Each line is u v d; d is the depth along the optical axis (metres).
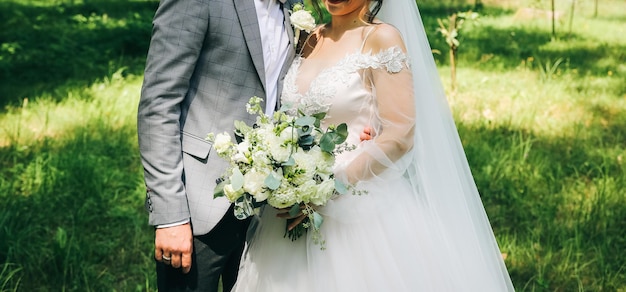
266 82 2.64
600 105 6.79
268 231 2.70
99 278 3.90
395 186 2.66
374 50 2.59
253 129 2.40
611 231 4.51
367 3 2.69
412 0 2.74
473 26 9.59
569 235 4.46
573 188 5.11
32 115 6.42
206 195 2.56
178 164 2.50
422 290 2.54
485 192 5.04
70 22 9.53
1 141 5.83
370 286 2.52
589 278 4.02
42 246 4.21
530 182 5.18
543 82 7.41
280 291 2.59
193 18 2.44
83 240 4.28
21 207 4.62
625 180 5.20
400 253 2.55
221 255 2.68
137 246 4.27
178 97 2.48
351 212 2.53
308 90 2.62
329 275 2.55
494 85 7.31
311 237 2.57
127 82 7.44
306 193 2.35
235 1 2.50
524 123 6.31
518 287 3.91
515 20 10.20
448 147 2.77
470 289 2.64
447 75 7.62
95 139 5.88
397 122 2.54
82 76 7.63
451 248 2.66
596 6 10.40
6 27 9.12
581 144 5.93
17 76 7.52
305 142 2.40
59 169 5.21
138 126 2.50
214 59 2.52
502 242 4.32
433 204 2.69
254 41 2.52
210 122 2.56
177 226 2.48
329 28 2.79
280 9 2.70
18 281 3.73
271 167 2.35
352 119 2.61
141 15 9.92
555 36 9.26
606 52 8.55
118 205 4.80
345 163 2.57
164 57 2.44
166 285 2.67
